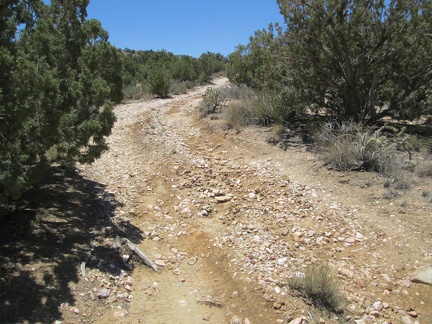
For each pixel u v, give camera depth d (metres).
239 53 18.72
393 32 8.27
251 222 5.58
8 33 4.70
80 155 5.33
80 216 5.55
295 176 6.98
